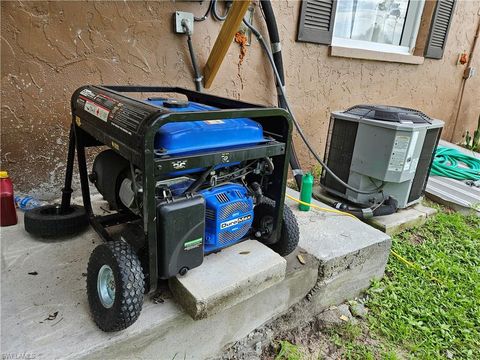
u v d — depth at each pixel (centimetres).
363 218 217
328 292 167
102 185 149
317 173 298
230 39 196
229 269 124
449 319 165
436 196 286
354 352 148
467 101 451
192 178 128
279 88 242
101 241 153
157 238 108
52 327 107
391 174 208
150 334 112
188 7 200
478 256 217
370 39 333
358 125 216
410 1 346
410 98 373
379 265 186
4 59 159
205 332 128
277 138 134
